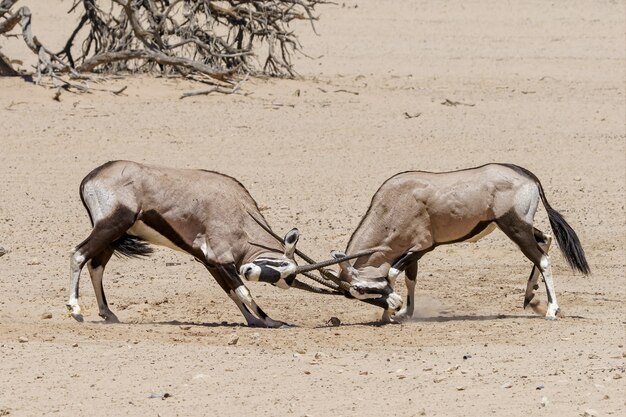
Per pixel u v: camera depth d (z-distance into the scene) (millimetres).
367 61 142250
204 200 41125
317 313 45312
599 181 78062
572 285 52094
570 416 27594
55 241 60125
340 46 154250
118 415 27672
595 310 45812
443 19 178375
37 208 67875
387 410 28281
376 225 43156
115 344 36000
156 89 106812
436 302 47781
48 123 91188
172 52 124188
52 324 39875
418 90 117250
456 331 40281
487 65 140500
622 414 27625
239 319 43656
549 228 64062
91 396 29312
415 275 44250
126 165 41250
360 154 85875
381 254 42938
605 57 147875
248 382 31094
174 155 83500
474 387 30688
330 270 44469
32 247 58531
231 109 100438
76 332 38156
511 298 48812
